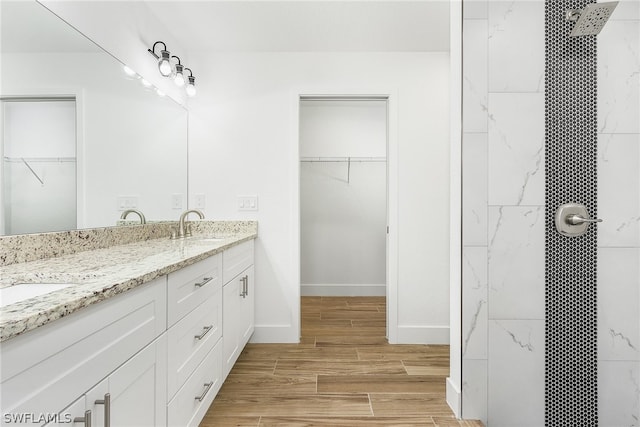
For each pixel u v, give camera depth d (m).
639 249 1.70
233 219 2.74
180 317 1.31
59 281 1.04
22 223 1.32
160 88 2.35
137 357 1.01
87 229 1.65
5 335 0.57
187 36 2.50
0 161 1.23
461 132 1.70
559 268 1.70
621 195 1.71
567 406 1.71
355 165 4.23
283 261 2.74
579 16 1.62
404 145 2.72
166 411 1.19
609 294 1.71
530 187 1.70
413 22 2.31
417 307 2.73
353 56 2.71
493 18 1.70
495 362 1.70
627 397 1.71
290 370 2.24
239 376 2.15
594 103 1.71
